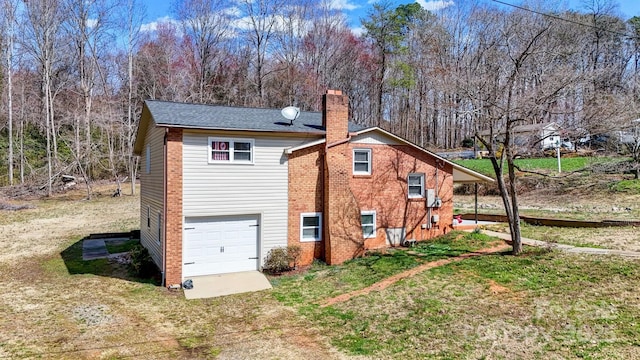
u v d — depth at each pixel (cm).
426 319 916
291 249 1412
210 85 4034
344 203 1471
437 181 1734
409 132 4806
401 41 4503
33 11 3453
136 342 862
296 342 862
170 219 1263
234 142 1362
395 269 1296
